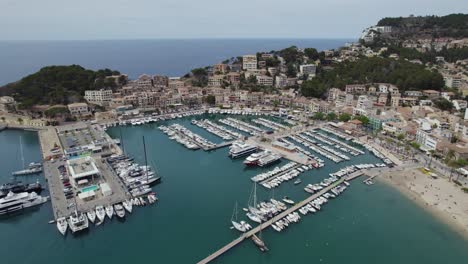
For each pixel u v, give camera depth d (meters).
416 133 169.00
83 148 153.00
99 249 84.75
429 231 93.88
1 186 115.38
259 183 124.12
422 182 123.94
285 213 100.50
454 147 142.25
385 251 85.25
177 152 161.75
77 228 90.75
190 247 85.31
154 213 102.44
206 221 97.69
